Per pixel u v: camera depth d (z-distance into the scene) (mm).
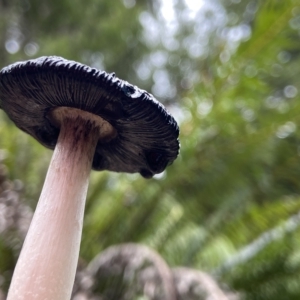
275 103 443
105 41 822
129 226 353
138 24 881
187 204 374
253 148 390
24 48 824
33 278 117
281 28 383
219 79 394
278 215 318
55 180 128
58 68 108
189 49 1025
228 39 437
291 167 392
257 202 387
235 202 370
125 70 904
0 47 779
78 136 132
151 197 366
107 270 274
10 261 279
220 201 373
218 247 324
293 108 393
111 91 112
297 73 598
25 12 794
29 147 376
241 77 388
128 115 122
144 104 116
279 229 305
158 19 1008
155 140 136
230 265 304
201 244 334
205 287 236
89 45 802
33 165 367
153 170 156
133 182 375
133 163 160
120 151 153
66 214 124
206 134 393
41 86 118
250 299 293
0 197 297
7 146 365
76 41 788
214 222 356
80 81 110
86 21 801
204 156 385
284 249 294
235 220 339
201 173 381
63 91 118
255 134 393
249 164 387
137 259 262
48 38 780
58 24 800
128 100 114
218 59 419
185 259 323
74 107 129
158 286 239
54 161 132
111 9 828
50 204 125
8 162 353
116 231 350
